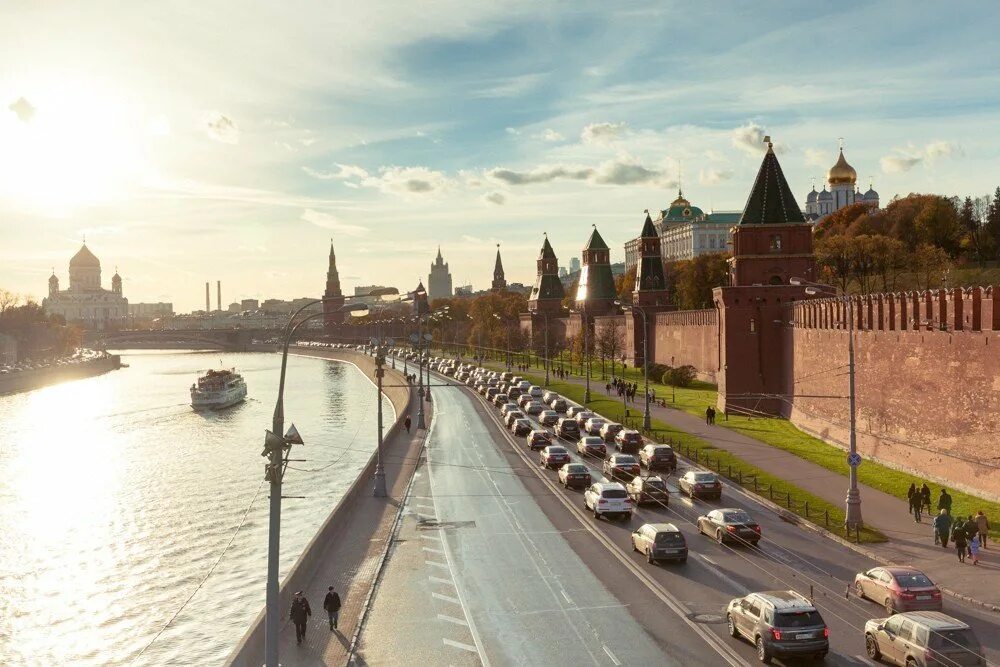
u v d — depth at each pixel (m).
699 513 50.66
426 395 136.25
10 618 52.00
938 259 134.00
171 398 176.38
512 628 31.92
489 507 54.34
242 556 62.12
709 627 30.89
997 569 36.59
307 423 133.50
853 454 43.78
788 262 92.69
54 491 86.00
